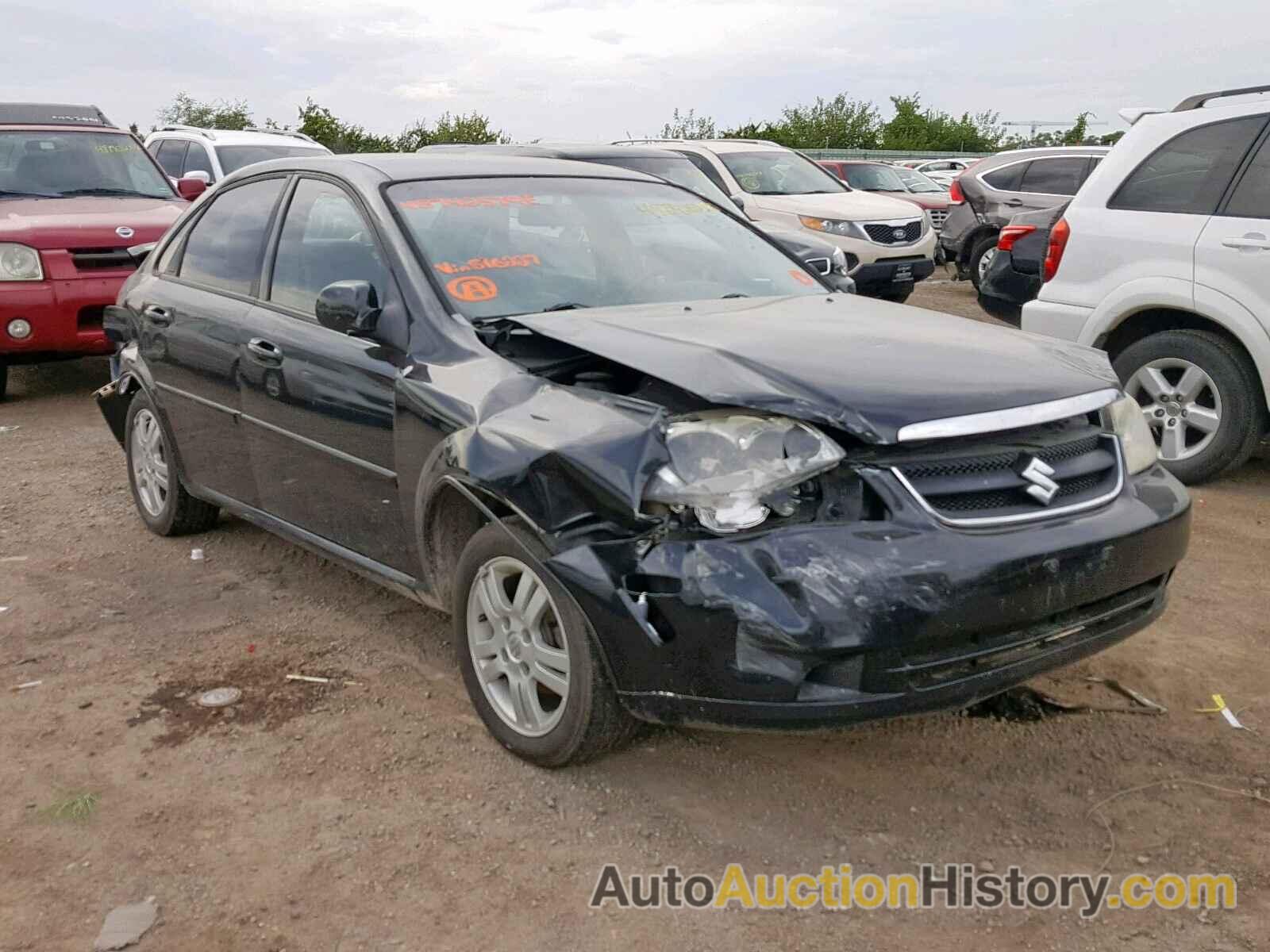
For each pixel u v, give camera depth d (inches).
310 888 110.3
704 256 176.9
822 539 108.7
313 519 167.0
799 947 102.3
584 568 113.8
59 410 321.4
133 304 209.8
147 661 159.9
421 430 137.1
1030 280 301.0
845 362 124.5
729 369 120.3
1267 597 179.6
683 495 109.3
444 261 152.7
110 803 124.6
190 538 211.6
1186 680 150.5
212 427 185.9
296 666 157.8
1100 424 131.8
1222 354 229.3
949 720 140.0
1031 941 102.7
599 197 180.2
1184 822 119.3
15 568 196.9
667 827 119.4
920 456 113.8
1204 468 235.6
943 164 1205.7
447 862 114.0
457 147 454.9
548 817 121.3
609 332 135.1
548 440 118.3
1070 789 125.3
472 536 134.5
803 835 118.2
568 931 104.2
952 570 108.6
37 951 101.6
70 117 388.5
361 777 129.2
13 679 154.6
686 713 112.0
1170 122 243.3
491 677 134.3
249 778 129.1
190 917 106.1
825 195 537.0
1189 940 102.3
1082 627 120.4
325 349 156.7
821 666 107.3
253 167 196.2
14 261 304.0
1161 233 237.1
